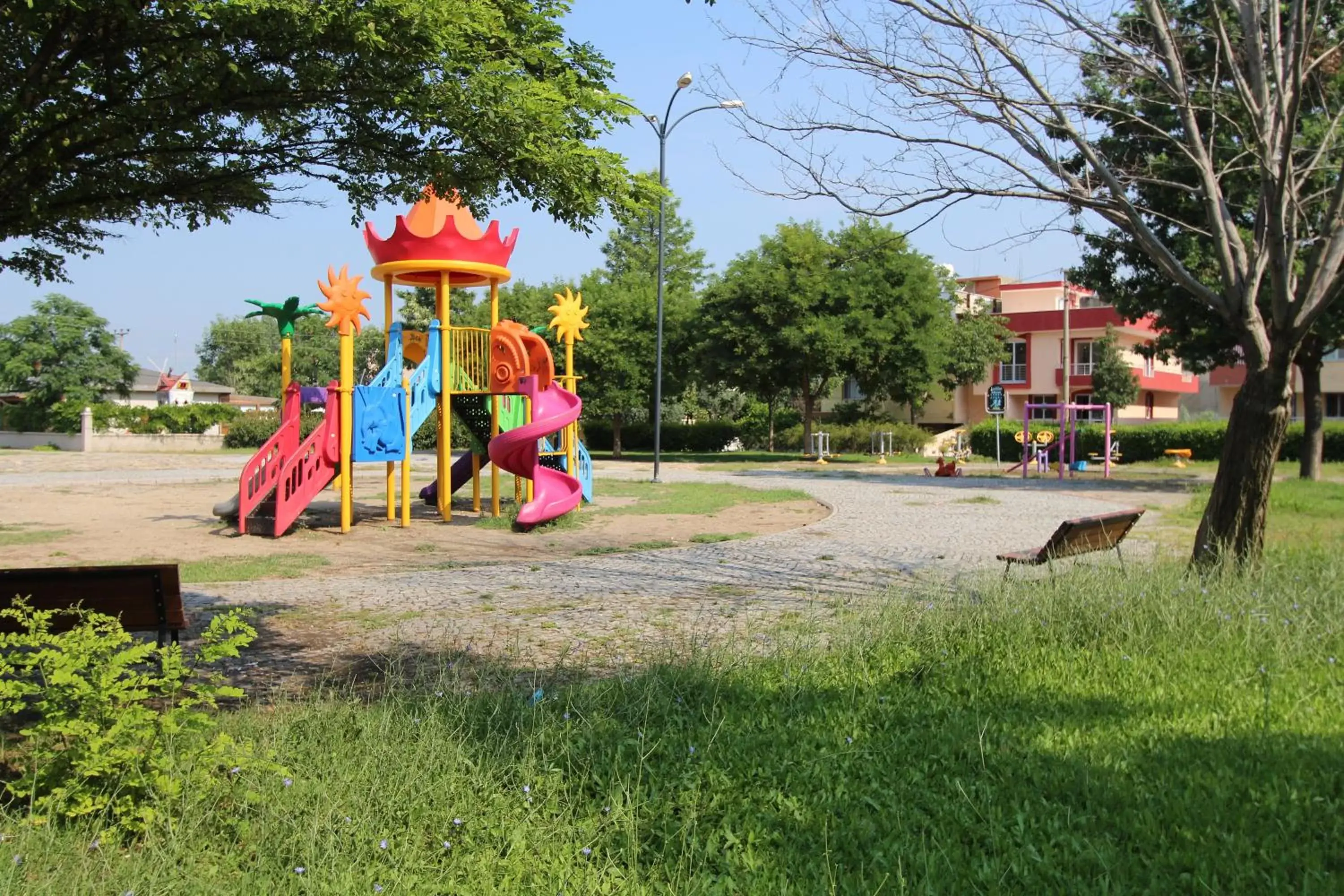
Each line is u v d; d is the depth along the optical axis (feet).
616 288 156.66
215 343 349.82
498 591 33.14
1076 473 111.04
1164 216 30.48
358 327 54.34
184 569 38.22
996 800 13.52
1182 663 20.10
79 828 11.81
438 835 12.29
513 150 18.15
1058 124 28.25
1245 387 28.78
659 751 15.12
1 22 15.76
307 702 17.75
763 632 25.66
